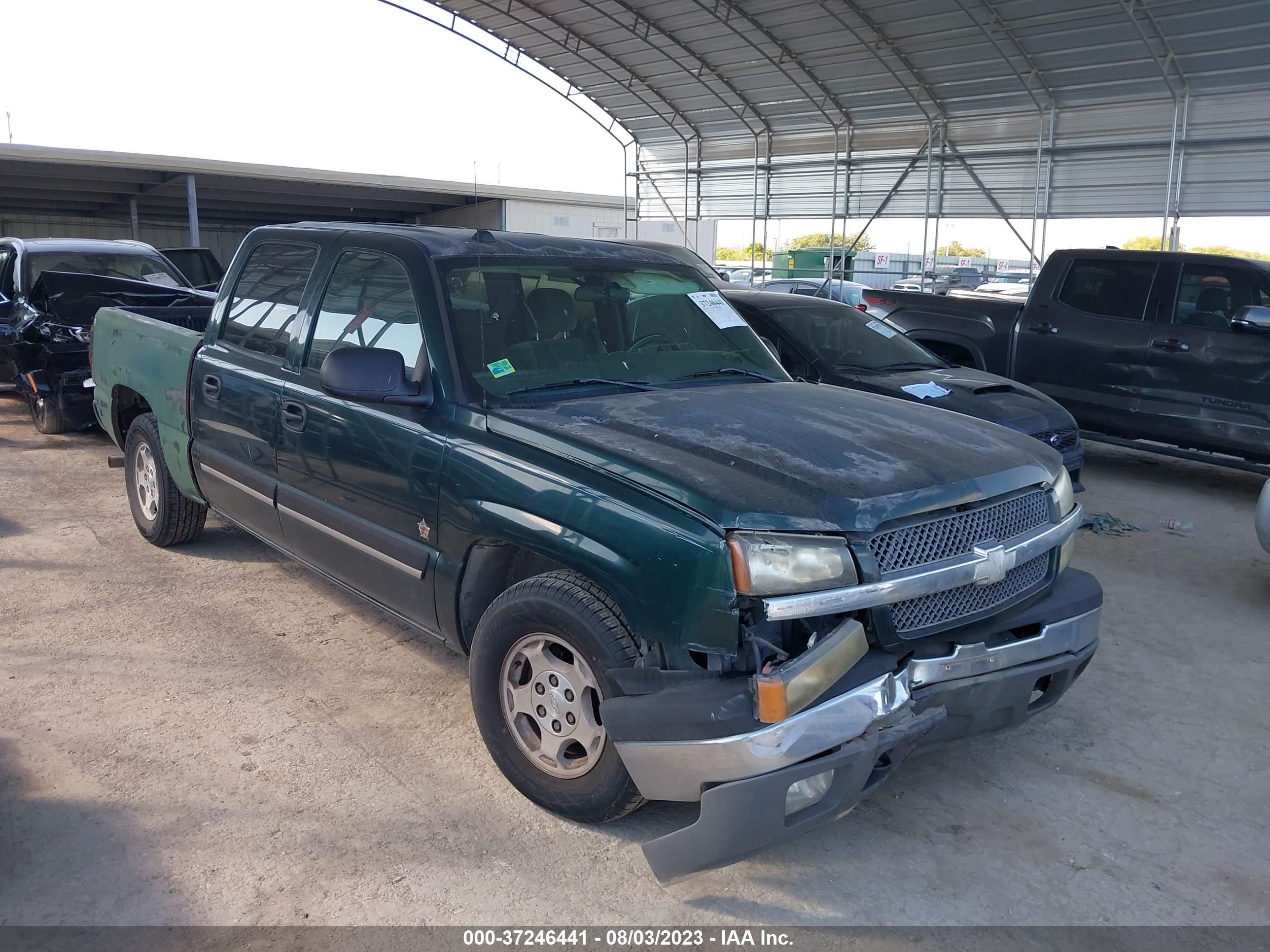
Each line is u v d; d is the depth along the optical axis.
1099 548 6.69
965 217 19.16
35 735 3.69
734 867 3.04
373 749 3.66
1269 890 2.99
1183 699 4.33
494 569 3.44
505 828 3.18
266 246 4.76
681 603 2.66
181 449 5.15
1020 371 9.45
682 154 24.41
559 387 3.61
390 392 3.42
